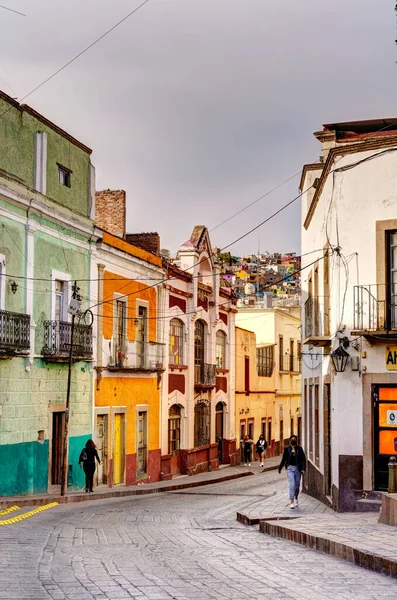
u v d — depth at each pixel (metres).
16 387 22.52
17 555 10.93
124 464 30.61
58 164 25.50
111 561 10.72
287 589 8.61
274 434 54.38
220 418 44.12
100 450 28.62
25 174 23.30
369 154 18.86
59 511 19.31
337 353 18.50
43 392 24.12
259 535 14.95
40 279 24.06
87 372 27.36
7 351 21.38
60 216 25.17
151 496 26.50
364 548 10.80
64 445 23.81
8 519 16.62
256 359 50.50
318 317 21.97
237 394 46.47
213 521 18.25
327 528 13.75
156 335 34.12
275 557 11.45
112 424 29.44
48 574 9.33
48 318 24.59
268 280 135.00
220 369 43.25
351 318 18.69
